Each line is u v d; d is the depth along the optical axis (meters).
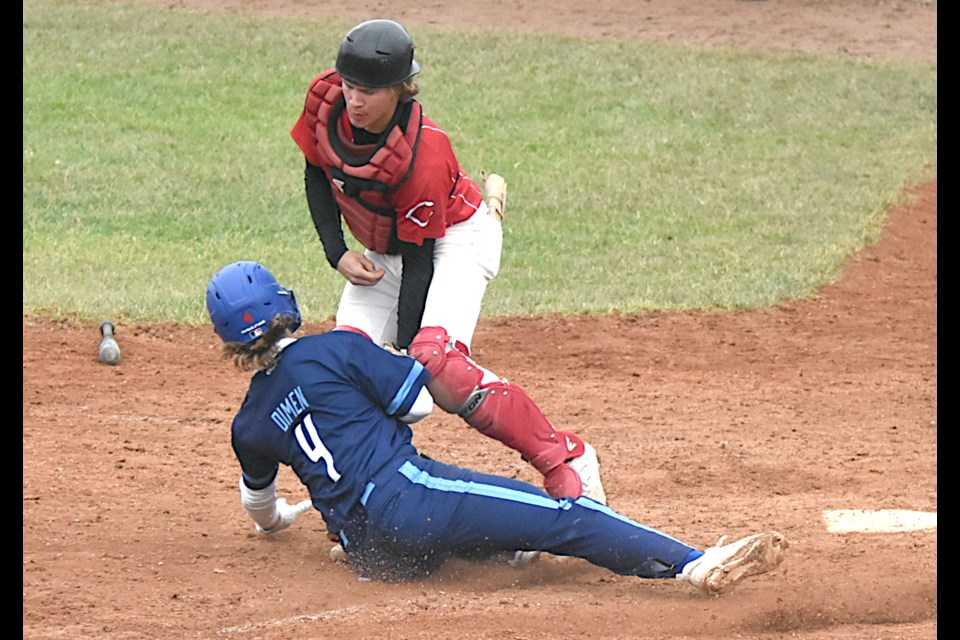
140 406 30.83
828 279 46.50
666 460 27.61
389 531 17.16
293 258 48.47
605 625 16.33
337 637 15.80
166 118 64.12
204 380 33.50
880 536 21.12
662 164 61.34
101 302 39.38
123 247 48.41
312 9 81.06
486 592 17.94
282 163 59.97
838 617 17.02
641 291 44.53
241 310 17.28
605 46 75.75
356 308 20.28
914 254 50.25
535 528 17.09
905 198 56.97
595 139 64.25
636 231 53.16
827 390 34.62
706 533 21.64
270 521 20.22
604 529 17.12
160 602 17.31
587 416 31.61
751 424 31.09
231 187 56.69
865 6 86.44
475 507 17.09
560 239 52.06
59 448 26.81
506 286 45.47
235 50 72.75
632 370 36.31
